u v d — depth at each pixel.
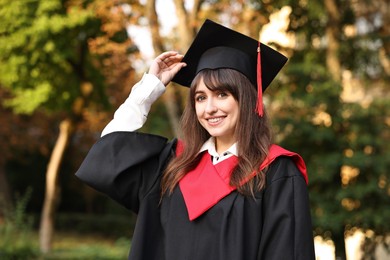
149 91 2.81
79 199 25.72
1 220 15.41
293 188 2.48
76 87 12.81
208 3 7.82
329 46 8.70
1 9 11.20
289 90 8.31
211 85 2.58
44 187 23.84
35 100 12.30
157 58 2.87
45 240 14.25
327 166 7.83
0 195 19.28
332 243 8.18
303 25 8.92
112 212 25.34
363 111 8.17
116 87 13.61
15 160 22.47
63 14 11.10
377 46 8.98
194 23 7.61
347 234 8.12
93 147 2.73
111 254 13.15
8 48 11.43
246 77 2.66
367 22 9.43
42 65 12.02
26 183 23.67
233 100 2.58
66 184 23.95
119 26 8.23
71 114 14.05
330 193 7.96
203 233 2.50
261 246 2.44
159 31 8.09
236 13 7.48
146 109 2.82
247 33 7.71
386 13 9.33
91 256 12.78
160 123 12.24
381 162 7.97
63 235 21.36
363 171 8.10
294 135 8.17
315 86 8.11
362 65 9.09
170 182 2.63
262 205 2.48
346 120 8.13
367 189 7.79
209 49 2.76
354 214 7.85
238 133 2.56
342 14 9.05
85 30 11.30
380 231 8.04
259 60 2.67
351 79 9.90
